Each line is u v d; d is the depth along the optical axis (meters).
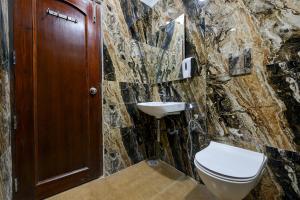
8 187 1.10
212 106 1.38
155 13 2.04
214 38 1.34
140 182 1.58
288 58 0.95
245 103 1.16
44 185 1.32
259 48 1.07
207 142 1.43
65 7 1.42
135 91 1.96
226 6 1.24
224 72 1.28
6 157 1.07
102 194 1.41
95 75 1.63
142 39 2.06
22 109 1.21
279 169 1.00
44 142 1.33
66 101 1.45
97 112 1.65
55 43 1.37
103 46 1.68
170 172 1.75
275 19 0.99
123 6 1.86
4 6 1.08
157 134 1.94
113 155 1.75
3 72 1.04
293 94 0.93
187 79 1.61
